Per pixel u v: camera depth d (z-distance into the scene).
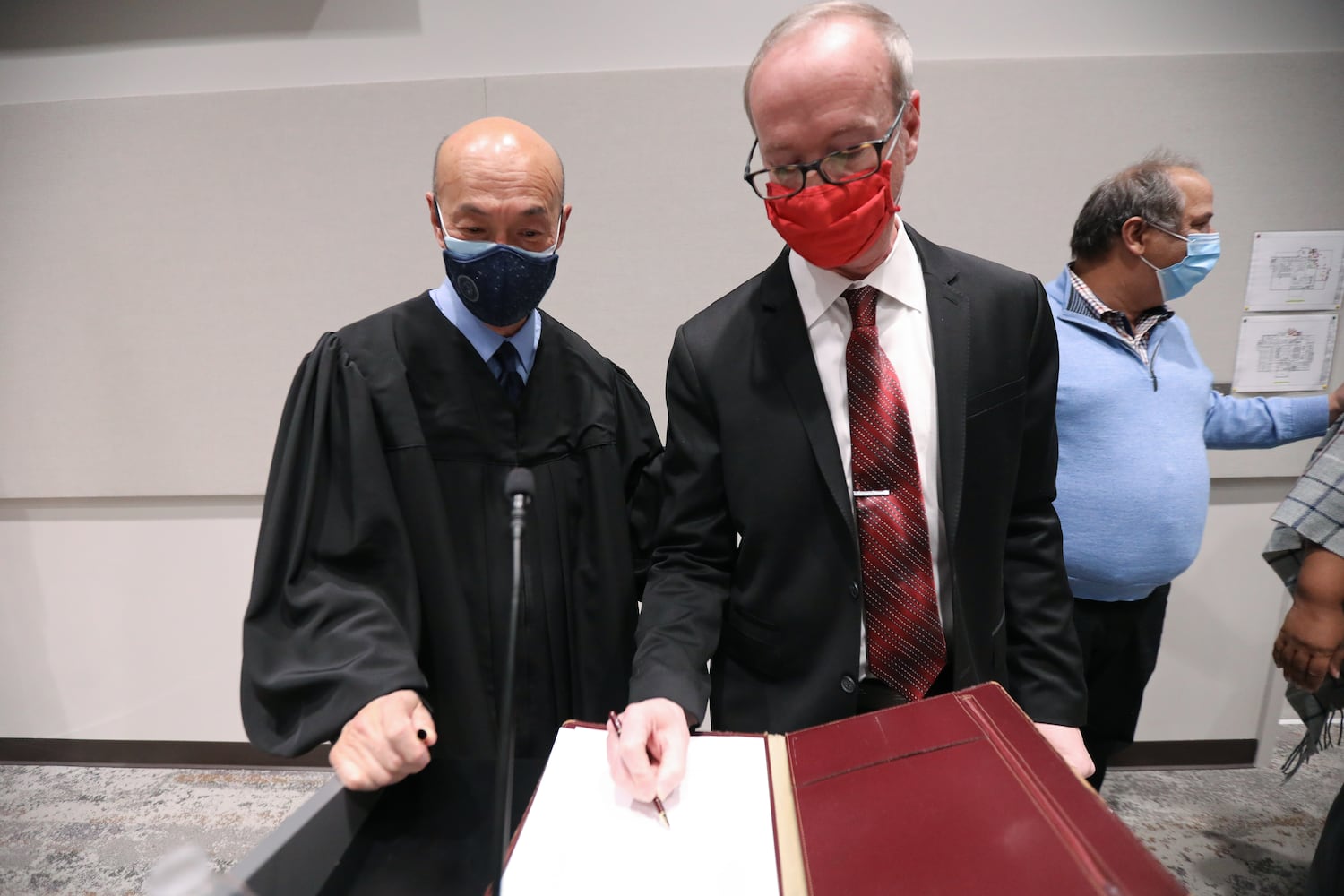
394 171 1.83
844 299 0.84
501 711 0.47
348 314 1.91
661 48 1.77
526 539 1.05
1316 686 1.27
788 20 0.72
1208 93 1.75
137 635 2.20
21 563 2.15
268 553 0.92
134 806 2.07
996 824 0.47
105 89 1.83
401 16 1.77
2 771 2.24
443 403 1.04
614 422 1.12
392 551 0.96
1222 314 1.88
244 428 2.00
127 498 2.10
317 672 0.81
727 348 0.89
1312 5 1.74
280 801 2.09
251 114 1.81
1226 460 1.98
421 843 0.55
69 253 1.91
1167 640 2.13
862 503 0.84
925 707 0.63
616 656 1.08
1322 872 1.25
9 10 1.80
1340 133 1.77
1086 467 1.46
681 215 1.83
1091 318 1.49
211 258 1.90
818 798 0.55
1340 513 1.20
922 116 1.76
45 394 2.00
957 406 0.82
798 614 0.88
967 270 0.88
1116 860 0.42
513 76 1.76
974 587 0.85
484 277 0.92
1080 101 1.75
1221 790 2.05
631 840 0.52
